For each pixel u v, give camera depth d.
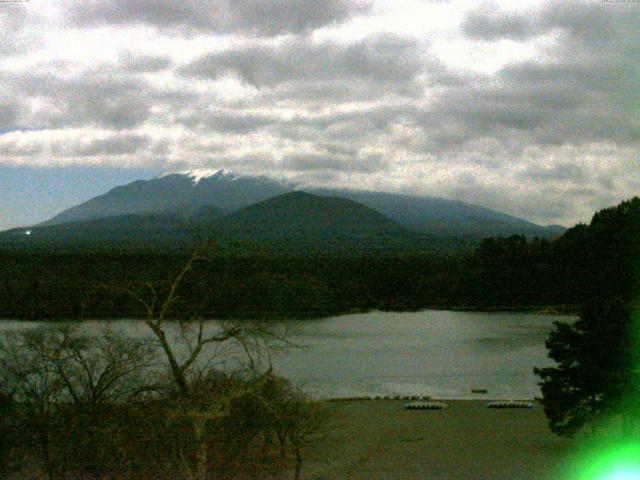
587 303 54.38
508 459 49.12
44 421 39.09
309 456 47.62
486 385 92.94
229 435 40.97
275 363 108.81
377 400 78.06
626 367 52.59
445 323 175.00
